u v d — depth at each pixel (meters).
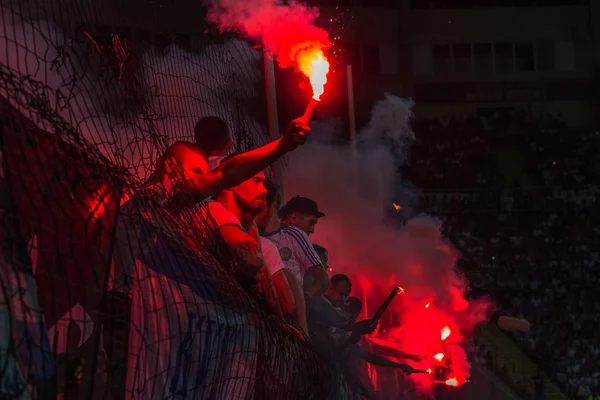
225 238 3.70
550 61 37.34
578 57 37.38
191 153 3.92
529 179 34.88
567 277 31.39
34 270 2.66
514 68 37.34
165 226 3.28
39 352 2.53
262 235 5.32
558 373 26.94
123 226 3.18
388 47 36.19
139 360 3.09
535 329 28.80
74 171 2.88
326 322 5.73
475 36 37.28
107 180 2.97
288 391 3.79
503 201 33.09
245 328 3.44
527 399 23.45
